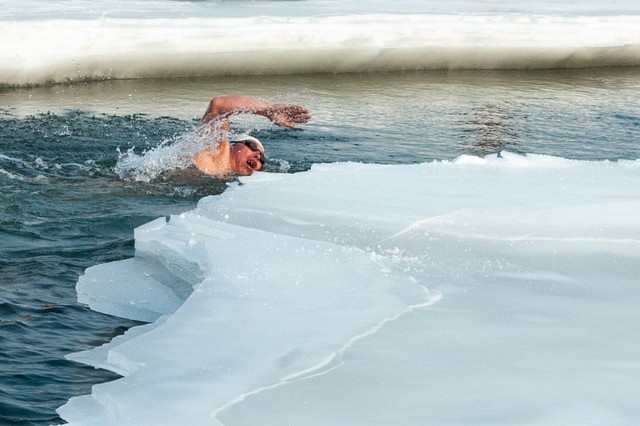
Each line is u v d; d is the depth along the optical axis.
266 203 5.20
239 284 3.97
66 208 6.00
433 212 5.00
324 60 12.00
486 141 8.70
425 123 9.40
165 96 10.17
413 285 4.01
